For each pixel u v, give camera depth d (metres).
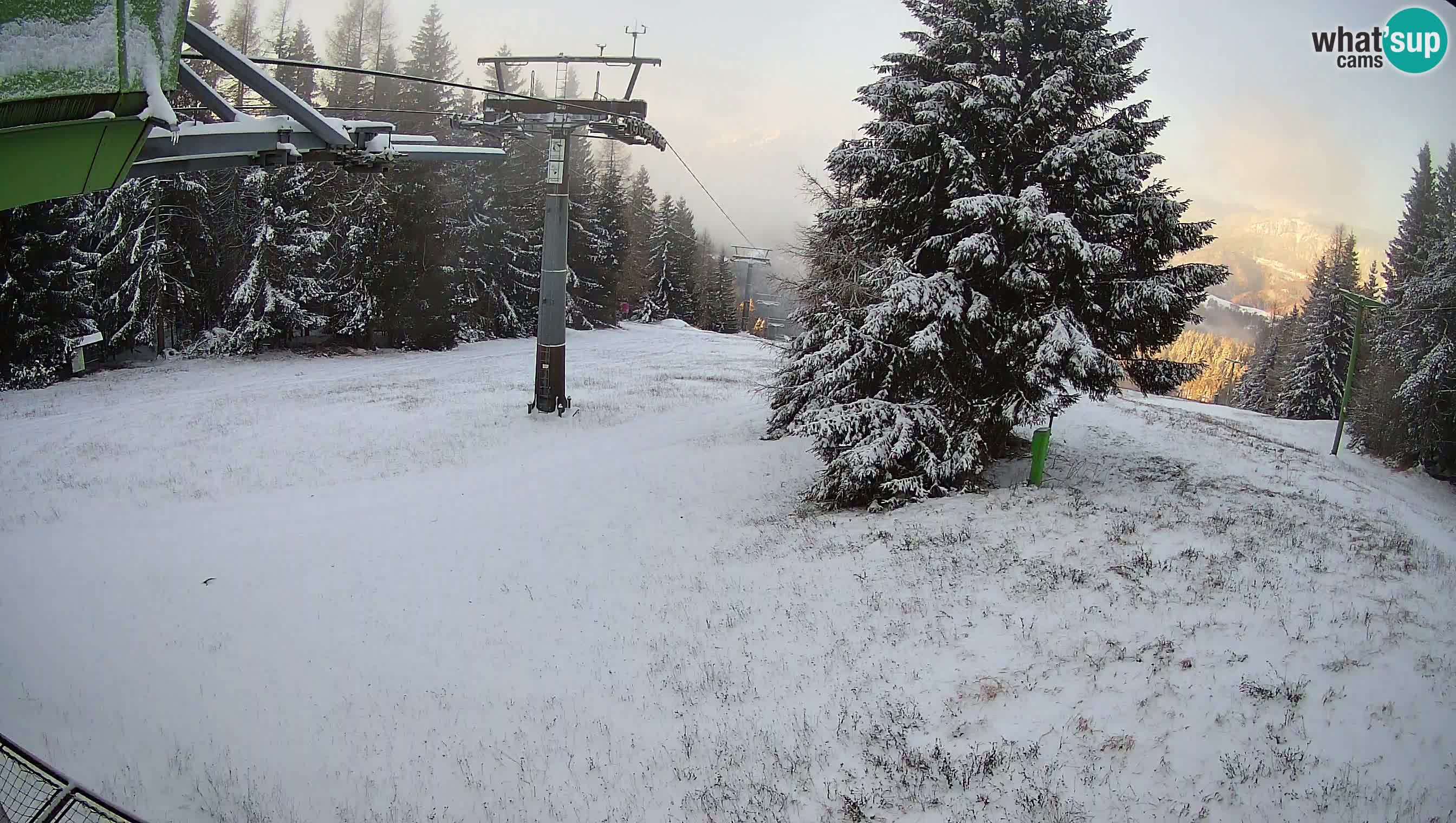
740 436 25.14
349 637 12.17
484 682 10.73
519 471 21.78
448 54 60.09
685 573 14.11
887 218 15.88
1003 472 17.50
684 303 86.31
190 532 16.61
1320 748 7.09
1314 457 26.52
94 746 9.02
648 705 9.72
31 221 29.23
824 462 20.81
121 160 5.99
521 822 7.75
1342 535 12.47
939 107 14.61
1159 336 15.08
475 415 28.56
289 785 8.51
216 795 8.26
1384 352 32.47
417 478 21.14
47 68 4.92
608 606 12.97
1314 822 6.31
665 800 7.86
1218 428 27.41
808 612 11.48
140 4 5.46
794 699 9.32
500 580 14.40
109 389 31.44
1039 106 14.05
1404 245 48.69
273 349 42.41
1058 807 6.88
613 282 69.75
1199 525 12.51
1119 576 10.75
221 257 41.38
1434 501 24.95
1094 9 14.72
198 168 7.43
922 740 8.09
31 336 29.38
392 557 15.51
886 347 15.44
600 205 69.44
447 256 48.28
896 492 15.55
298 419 27.31
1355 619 9.05
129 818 6.16
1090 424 23.30
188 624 12.49
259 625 12.54
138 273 36.16
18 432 24.58
